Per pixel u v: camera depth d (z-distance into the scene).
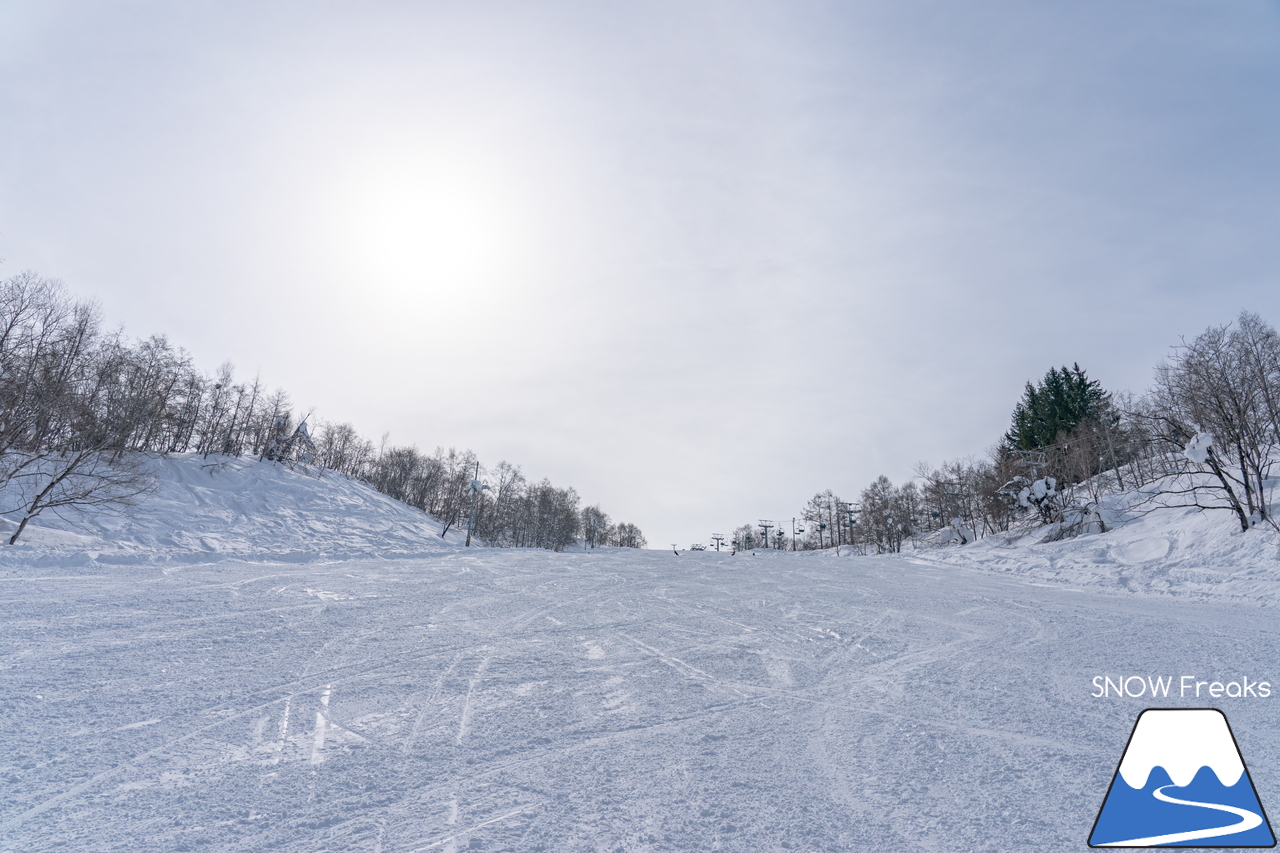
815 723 5.16
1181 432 21.39
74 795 3.58
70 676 5.67
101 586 10.00
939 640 8.61
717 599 12.27
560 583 13.78
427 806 3.57
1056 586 15.52
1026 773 4.11
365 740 4.57
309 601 9.88
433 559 18.48
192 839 3.14
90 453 23.31
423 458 78.62
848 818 3.48
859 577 16.88
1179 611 11.17
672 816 3.49
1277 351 19.30
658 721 5.16
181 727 4.68
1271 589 12.80
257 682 5.82
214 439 44.59
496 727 4.92
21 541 20.22
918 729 5.02
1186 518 20.83
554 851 3.08
